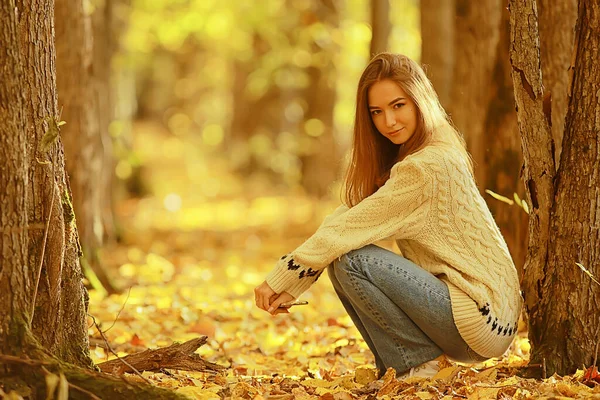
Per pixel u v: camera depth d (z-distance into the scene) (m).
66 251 5.71
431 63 14.43
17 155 5.11
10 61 5.06
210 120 55.16
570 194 6.21
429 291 6.17
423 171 6.15
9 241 5.11
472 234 6.25
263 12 26.41
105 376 5.20
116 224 19.61
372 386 6.23
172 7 26.58
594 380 5.98
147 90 63.84
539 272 6.38
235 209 29.84
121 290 12.38
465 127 10.67
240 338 9.43
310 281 6.40
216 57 47.66
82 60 12.20
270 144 34.59
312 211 25.77
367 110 6.67
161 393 5.14
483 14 10.63
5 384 5.00
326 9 24.34
